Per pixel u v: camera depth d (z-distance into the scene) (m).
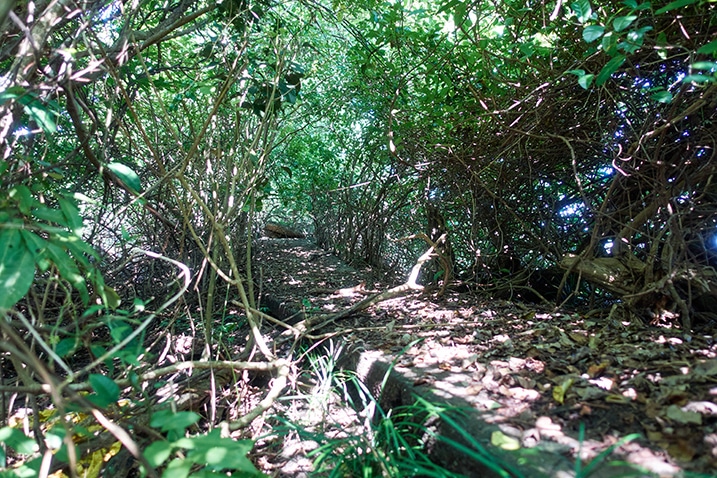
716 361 1.82
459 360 2.26
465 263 4.14
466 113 3.59
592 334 2.46
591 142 2.94
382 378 2.20
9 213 1.49
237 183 2.90
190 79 3.49
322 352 2.84
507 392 1.87
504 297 3.66
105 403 1.44
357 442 1.88
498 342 2.45
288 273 4.96
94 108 2.71
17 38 2.00
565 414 1.66
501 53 3.57
